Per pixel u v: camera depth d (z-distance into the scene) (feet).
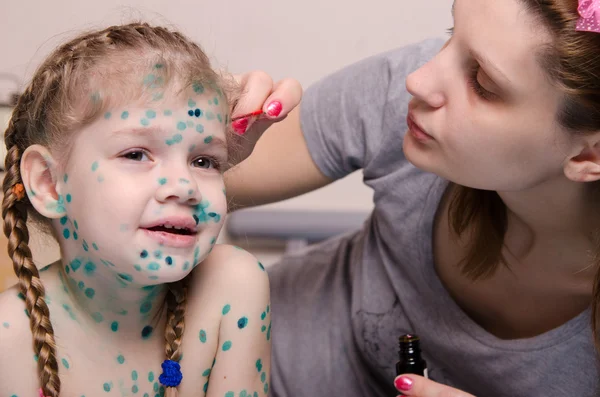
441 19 6.19
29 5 6.07
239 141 3.23
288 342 4.16
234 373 2.94
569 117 2.74
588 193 3.06
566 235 3.18
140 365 2.79
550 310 3.42
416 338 3.17
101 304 2.69
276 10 6.20
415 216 3.55
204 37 6.19
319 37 6.26
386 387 4.01
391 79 3.74
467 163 2.92
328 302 4.18
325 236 6.21
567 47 2.64
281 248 6.29
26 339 2.60
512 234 3.30
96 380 2.71
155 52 2.65
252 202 3.94
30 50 6.13
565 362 3.30
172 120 2.53
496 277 3.40
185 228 2.56
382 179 3.68
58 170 2.61
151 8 6.12
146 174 2.51
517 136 2.80
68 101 2.58
